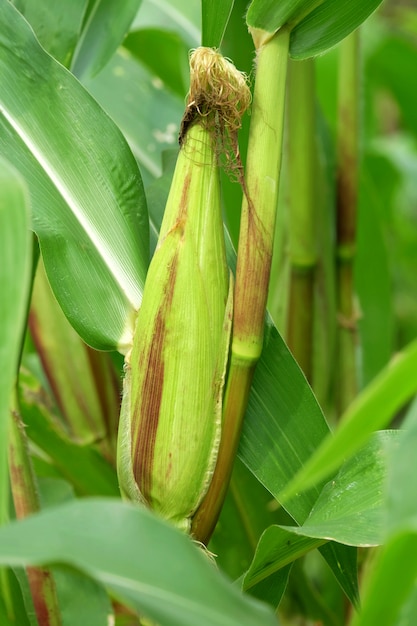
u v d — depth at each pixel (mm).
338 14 850
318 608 1143
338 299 1212
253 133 837
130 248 900
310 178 1097
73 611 974
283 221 1162
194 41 1313
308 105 1072
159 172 1206
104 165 910
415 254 2080
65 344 1154
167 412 833
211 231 840
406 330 1989
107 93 1248
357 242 1367
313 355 1171
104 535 702
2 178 728
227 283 848
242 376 844
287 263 1164
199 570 706
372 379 1388
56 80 910
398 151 2002
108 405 1165
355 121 1172
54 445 1123
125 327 879
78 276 883
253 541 1081
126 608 1180
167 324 833
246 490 1057
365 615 721
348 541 802
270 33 835
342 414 1229
